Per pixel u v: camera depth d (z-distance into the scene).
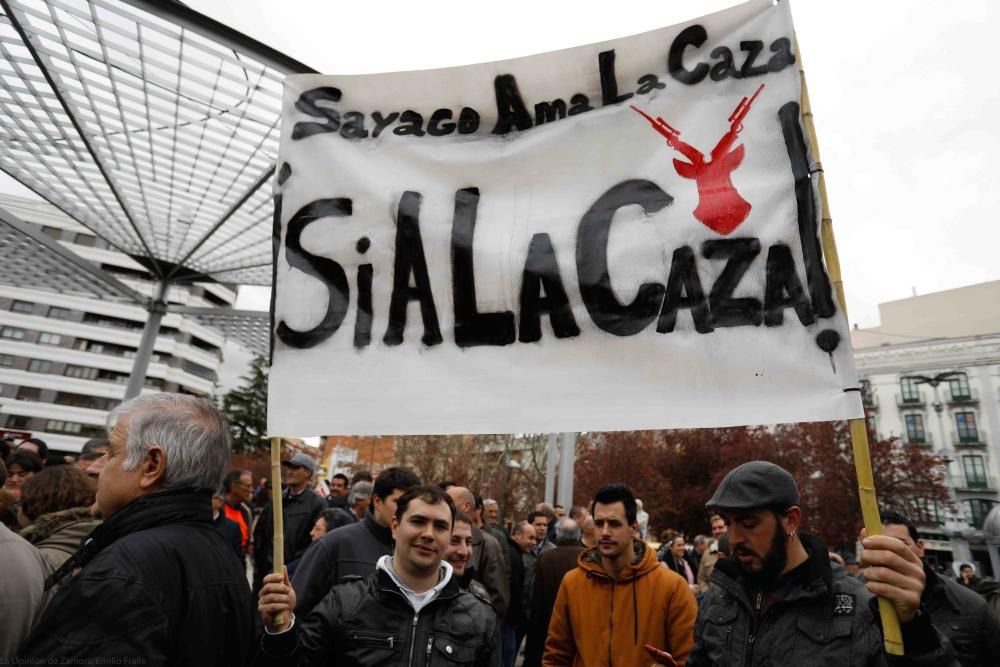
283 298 2.74
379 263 2.68
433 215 2.68
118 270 56.88
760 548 2.19
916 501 34.38
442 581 2.54
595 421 2.26
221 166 7.92
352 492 6.30
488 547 4.72
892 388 49.00
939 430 46.44
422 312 2.59
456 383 2.47
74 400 64.19
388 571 2.49
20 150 8.24
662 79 2.50
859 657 1.97
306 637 2.38
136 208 9.90
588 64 2.63
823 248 2.07
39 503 2.85
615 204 2.46
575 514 7.61
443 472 36.00
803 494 30.61
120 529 1.76
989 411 44.91
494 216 2.62
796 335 2.07
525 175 2.63
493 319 2.50
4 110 7.12
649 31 2.56
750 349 2.12
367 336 2.62
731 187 2.28
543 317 2.45
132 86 6.44
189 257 11.73
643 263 2.36
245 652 1.88
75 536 2.60
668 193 2.39
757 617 2.21
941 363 47.25
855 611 2.06
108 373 66.44
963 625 2.80
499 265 2.55
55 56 6.08
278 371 2.66
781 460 31.73
